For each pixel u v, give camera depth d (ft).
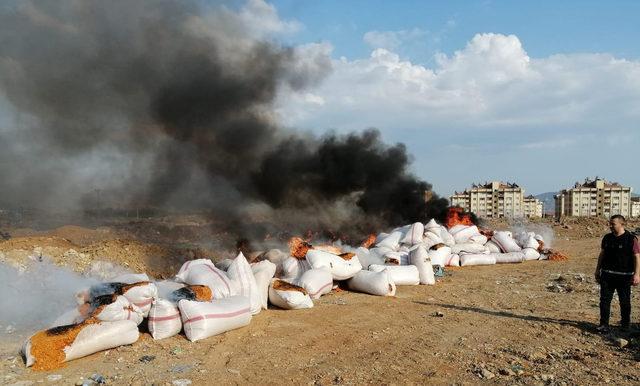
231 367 16.58
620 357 17.80
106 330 17.83
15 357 17.10
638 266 20.94
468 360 17.53
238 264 23.84
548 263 47.85
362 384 15.17
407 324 22.66
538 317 24.18
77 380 15.14
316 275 27.99
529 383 15.17
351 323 22.61
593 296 29.81
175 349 18.17
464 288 33.06
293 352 18.28
